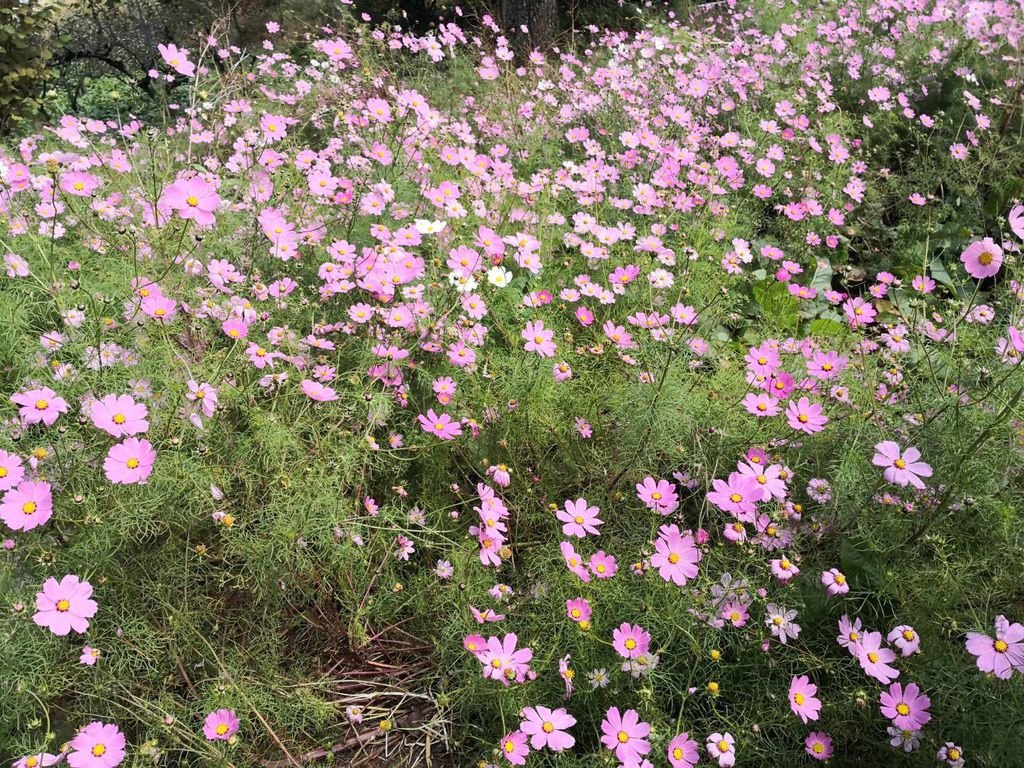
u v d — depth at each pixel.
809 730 1.23
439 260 1.88
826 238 2.46
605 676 1.23
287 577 1.32
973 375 1.53
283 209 2.09
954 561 1.36
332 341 1.77
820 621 1.35
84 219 1.94
